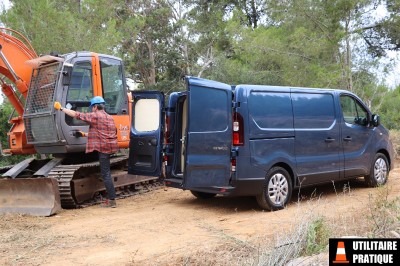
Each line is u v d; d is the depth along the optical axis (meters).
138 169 9.02
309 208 6.70
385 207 6.18
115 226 7.10
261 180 7.52
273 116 7.80
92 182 9.16
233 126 7.37
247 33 21.62
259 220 7.08
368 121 9.57
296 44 19.38
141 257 5.43
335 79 17.94
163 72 30.81
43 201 8.23
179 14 30.98
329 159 8.63
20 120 9.93
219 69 23.45
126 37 23.30
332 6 18.48
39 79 9.11
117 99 9.55
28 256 5.62
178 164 8.42
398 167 13.06
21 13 15.24
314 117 8.48
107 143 8.63
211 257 5.17
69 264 5.27
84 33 15.42
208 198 9.28
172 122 8.59
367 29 22.84
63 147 8.82
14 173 8.99
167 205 8.68
